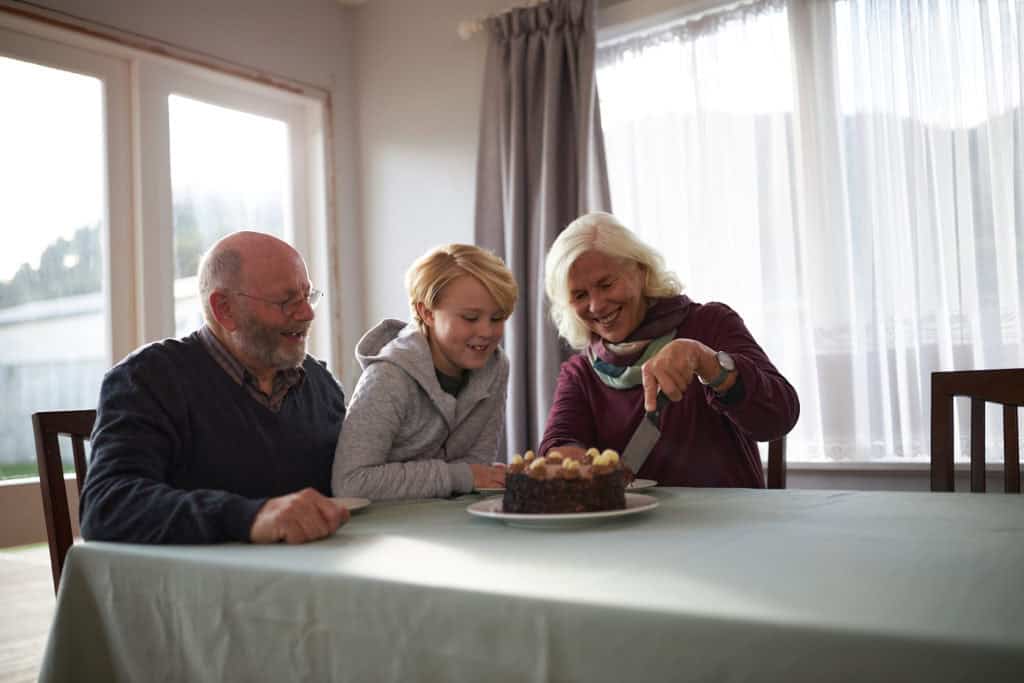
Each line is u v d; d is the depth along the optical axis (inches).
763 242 102.6
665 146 110.9
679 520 37.2
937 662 18.9
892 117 95.8
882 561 27.1
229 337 50.5
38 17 99.5
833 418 97.6
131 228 112.1
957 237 91.0
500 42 118.3
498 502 42.8
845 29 99.0
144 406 45.3
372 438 51.7
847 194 98.0
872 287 96.0
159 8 111.8
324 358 132.6
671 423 63.7
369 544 33.6
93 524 38.1
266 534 34.8
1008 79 88.8
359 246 138.6
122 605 34.4
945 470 54.0
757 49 104.7
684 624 21.8
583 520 36.1
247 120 127.0
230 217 124.1
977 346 90.7
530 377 112.3
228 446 49.0
